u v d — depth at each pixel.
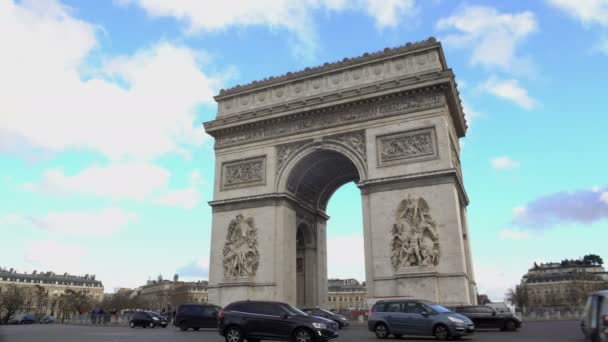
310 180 82.31
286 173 75.56
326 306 86.81
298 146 75.69
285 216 74.56
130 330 63.78
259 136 79.62
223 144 82.56
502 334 48.03
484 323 54.16
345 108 73.19
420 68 70.31
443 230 61.78
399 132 68.31
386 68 72.75
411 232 63.22
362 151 70.50
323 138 73.81
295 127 76.88
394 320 42.47
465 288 58.56
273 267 71.31
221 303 72.81
